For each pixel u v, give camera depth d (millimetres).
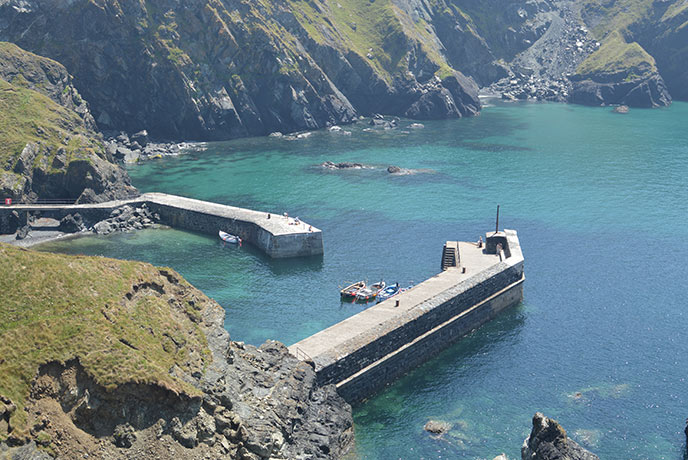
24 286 71750
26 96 179125
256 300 112125
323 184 184500
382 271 125500
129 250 135125
